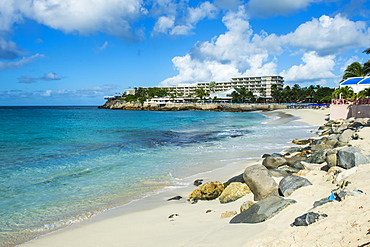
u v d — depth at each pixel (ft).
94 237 20.34
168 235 19.56
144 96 530.68
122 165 45.62
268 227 17.22
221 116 229.86
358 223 15.16
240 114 272.51
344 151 29.14
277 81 472.03
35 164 45.42
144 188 33.65
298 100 408.67
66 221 23.81
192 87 569.64
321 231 15.19
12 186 33.76
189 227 20.85
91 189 33.12
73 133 92.22
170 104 446.19
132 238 19.70
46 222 23.62
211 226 20.04
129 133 93.45
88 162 47.55
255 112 319.27
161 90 523.29
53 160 48.67
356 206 17.47
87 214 25.40
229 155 54.13
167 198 29.91
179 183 35.86
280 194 24.11
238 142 71.46
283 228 16.81
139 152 57.67
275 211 19.45
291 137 79.87
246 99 437.99
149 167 44.42
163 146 65.77
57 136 83.10
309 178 28.25
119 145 66.39
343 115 116.37
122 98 549.54
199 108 414.62
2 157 50.42
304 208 19.29
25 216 24.95
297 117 172.86
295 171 33.17
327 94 361.71
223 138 80.02
